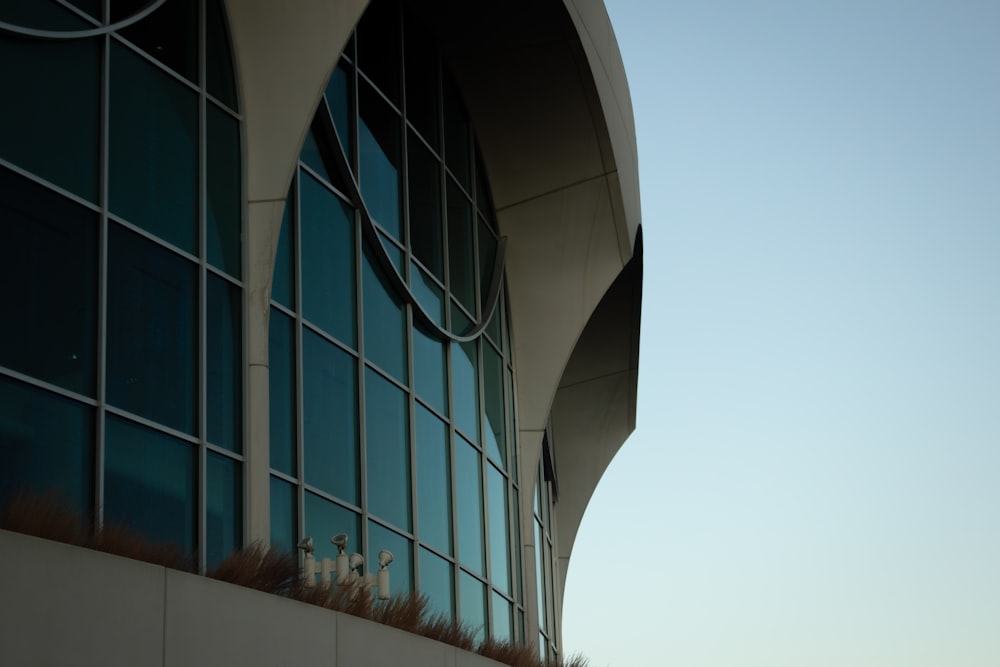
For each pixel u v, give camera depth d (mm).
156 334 14922
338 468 18250
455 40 24828
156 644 10438
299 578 13727
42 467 13070
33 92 13961
